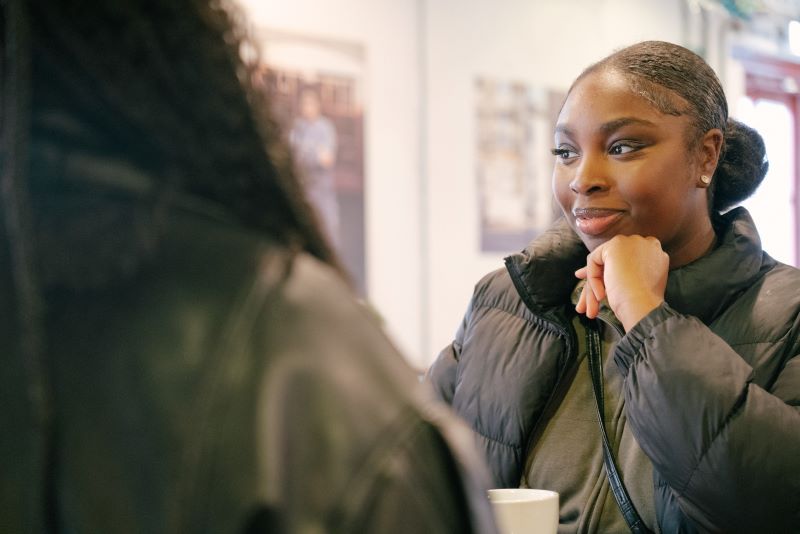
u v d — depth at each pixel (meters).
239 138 0.44
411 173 2.91
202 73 0.43
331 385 0.41
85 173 0.42
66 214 0.41
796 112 4.19
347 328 0.43
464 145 3.01
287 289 0.42
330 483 0.39
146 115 0.42
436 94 2.94
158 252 0.42
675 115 1.00
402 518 0.40
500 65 3.09
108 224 0.41
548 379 1.11
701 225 1.08
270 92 0.47
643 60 1.02
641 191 1.01
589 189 1.03
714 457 0.90
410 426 0.41
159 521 0.38
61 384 0.40
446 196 2.97
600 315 1.06
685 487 0.92
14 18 0.41
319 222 0.47
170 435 0.39
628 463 1.02
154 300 0.41
